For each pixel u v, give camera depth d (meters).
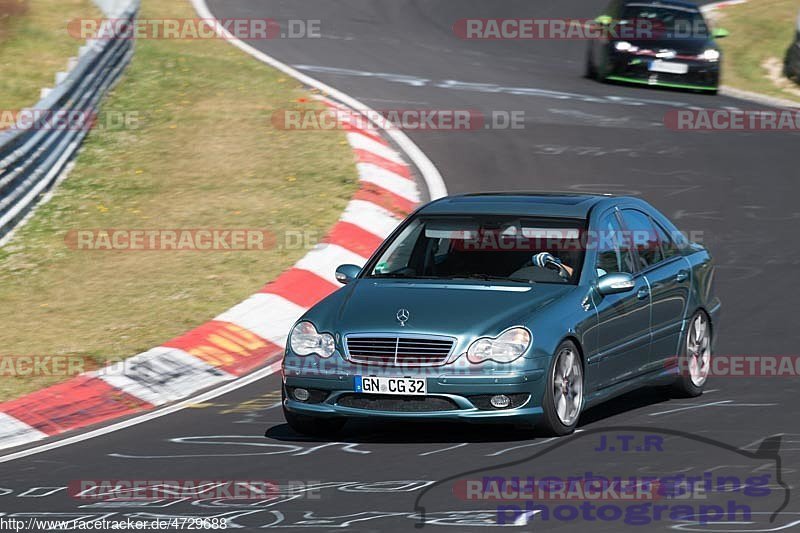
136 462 29.88
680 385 35.41
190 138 67.38
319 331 30.91
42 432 33.94
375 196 57.34
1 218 53.47
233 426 33.12
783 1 115.75
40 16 94.69
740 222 56.16
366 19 111.19
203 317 43.19
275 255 49.97
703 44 85.88
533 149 67.06
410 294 31.61
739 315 44.09
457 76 86.81
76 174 62.47
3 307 45.19
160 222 54.94
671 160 66.06
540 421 30.00
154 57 84.19
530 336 29.86
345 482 27.08
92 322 43.06
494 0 123.56
